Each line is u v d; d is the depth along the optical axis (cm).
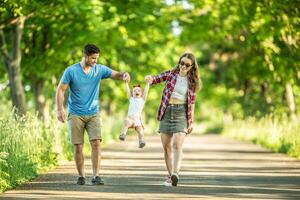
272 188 2184
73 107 2225
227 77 8244
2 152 2145
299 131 4003
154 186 2195
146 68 5281
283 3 4259
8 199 1875
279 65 4884
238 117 8269
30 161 2533
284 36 4647
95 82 2230
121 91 5397
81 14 4175
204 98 10400
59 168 2798
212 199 1912
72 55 4419
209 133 9819
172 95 2211
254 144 5291
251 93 7675
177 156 2189
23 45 4378
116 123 7531
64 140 3425
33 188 2119
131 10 4572
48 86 5359
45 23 4141
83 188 2122
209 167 2944
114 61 4816
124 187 2158
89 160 3203
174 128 2203
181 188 2153
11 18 3519
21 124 2806
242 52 6488
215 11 5312
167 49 5478
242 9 4962
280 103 6238
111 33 4584
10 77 3834
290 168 2917
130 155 3728
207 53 9800
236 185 2258
